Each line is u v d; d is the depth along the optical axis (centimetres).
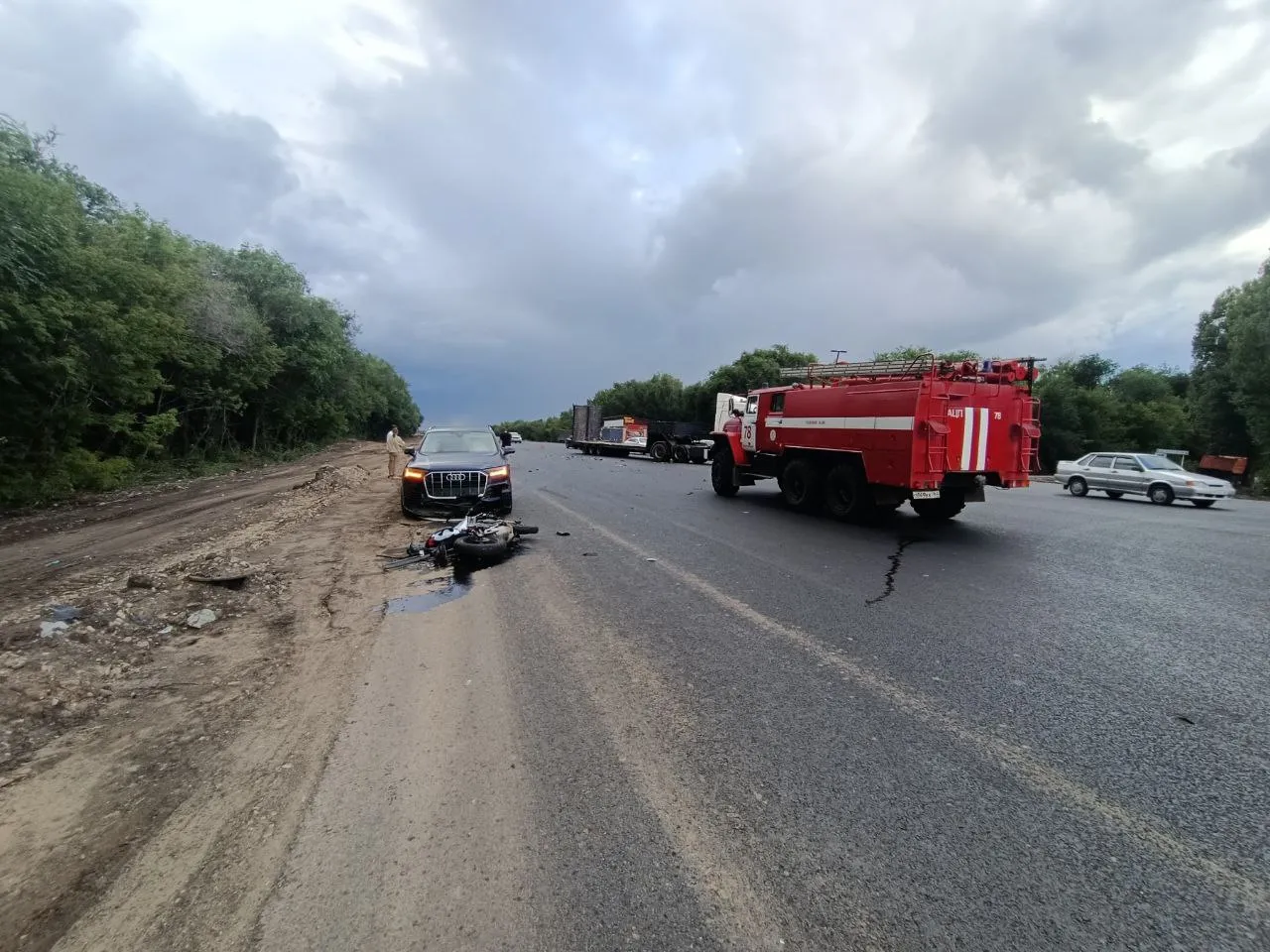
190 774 332
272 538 983
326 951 215
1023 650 500
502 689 432
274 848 270
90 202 1978
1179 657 485
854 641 520
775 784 313
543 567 796
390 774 327
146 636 534
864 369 1150
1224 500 2258
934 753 343
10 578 761
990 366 1064
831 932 221
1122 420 4606
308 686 443
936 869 254
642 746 352
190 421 2869
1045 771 326
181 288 2006
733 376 4719
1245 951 213
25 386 1459
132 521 1223
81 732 379
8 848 275
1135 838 273
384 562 835
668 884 246
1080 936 220
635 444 3672
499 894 241
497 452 1242
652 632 546
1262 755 343
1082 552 893
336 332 3788
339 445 5119
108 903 240
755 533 1038
